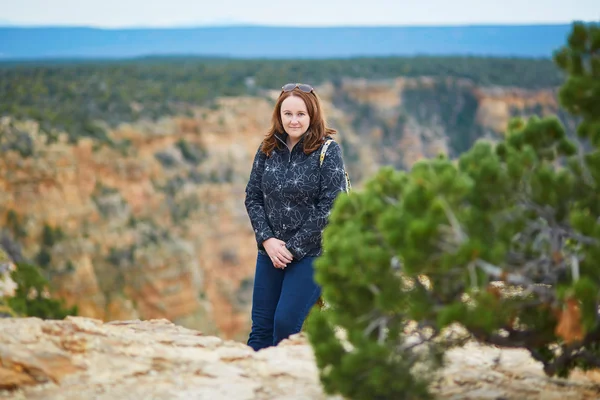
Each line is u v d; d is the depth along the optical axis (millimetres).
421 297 3111
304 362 4055
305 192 5035
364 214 3205
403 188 3193
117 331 4305
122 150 49844
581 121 3246
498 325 3141
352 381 3172
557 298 2943
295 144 5129
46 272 40344
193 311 46312
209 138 57750
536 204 3123
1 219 40312
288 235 5133
